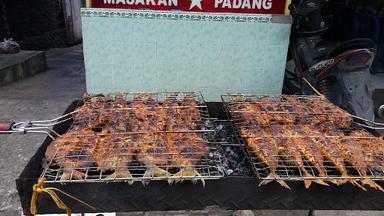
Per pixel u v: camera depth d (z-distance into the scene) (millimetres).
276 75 3352
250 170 1994
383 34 5863
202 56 3232
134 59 3215
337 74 3277
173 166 1796
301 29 3324
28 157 3775
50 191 1615
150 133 2115
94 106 2514
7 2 8461
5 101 5609
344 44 3188
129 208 1798
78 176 1733
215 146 2279
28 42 9352
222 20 3098
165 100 2689
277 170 1870
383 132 3232
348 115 2465
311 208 1851
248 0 3135
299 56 3461
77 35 11703
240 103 2643
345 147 2012
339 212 3018
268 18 3125
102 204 1769
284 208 1843
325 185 1786
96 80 3285
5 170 3502
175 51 3201
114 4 3105
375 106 4781
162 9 3148
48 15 10188
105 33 3100
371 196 1824
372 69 6008
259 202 1824
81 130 2184
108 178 1705
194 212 2916
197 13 3066
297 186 1791
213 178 1721
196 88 3357
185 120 2344
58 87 6527
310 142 2068
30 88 6414
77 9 11523
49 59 9062
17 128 2082
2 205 2969
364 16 5656
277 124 2357
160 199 1789
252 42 3201
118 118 2318
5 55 7418
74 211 1778
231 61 3266
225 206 1824
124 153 1882
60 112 5176
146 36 3127
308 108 2553
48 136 2164
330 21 3609
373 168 1875
